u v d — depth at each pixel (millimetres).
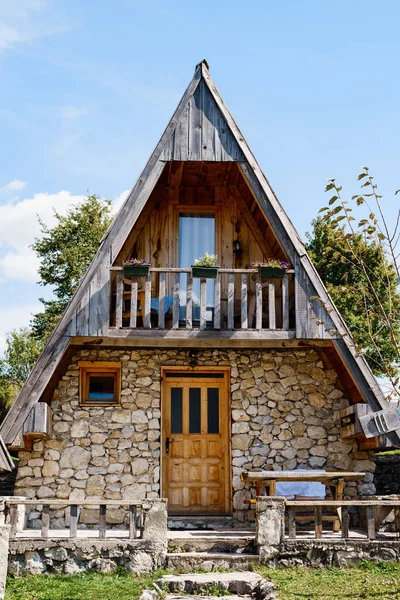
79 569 9000
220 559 9086
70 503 9195
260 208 11734
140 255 12602
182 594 8117
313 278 11492
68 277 22297
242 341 11656
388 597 7477
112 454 11664
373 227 8320
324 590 7785
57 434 11656
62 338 11000
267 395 12086
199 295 12617
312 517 10773
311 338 11281
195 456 12133
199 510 11898
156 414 11883
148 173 11570
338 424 12039
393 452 16859
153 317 12297
